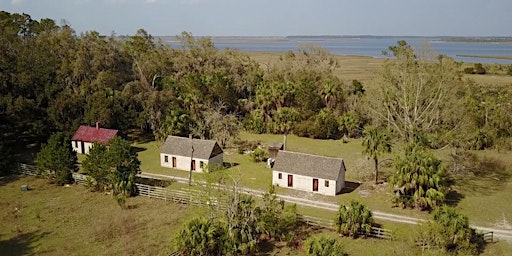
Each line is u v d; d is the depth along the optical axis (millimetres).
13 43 71312
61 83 71500
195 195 43438
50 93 66438
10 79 66000
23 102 61906
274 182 51688
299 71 96125
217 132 69562
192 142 58312
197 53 97688
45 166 51844
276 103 81625
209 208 38656
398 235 36438
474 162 60531
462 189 50562
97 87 72000
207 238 34281
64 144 52250
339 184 49344
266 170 57438
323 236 33969
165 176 54938
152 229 39625
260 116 81125
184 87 82375
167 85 80875
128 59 87438
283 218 38656
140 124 71312
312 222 40562
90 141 63812
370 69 145250
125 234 38719
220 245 34750
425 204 43281
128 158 48469
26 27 90812
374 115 65250
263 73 98688
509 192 49562
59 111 65125
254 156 61656
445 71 55844
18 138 69250
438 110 55875
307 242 33219
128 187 47531
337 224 38562
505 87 93312
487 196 48281
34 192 49406
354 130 76938
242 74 97062
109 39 89125
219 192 38344
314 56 106312
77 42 81312
